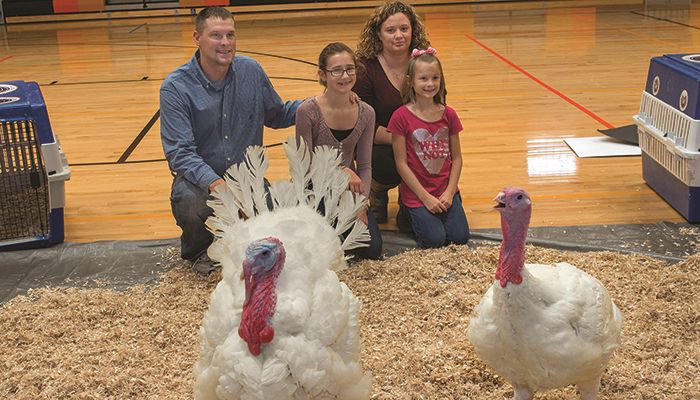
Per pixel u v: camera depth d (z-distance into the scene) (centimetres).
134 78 1133
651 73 577
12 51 1435
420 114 505
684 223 521
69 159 727
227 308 277
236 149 478
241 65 473
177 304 432
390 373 353
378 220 549
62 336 399
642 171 611
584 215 541
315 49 1322
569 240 498
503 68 1097
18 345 393
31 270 484
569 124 782
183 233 473
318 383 262
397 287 440
